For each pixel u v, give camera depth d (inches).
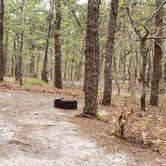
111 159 359.3
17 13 1280.8
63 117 541.6
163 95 1073.5
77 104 699.4
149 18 634.8
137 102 900.6
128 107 745.6
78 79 1915.6
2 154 336.8
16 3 1238.9
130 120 567.8
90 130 469.4
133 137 437.7
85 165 334.6
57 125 480.1
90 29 539.8
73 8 1032.2
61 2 1017.5
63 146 385.7
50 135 423.8
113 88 1665.8
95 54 550.0
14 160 325.1
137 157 374.6
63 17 1198.9
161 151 407.2
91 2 535.2
